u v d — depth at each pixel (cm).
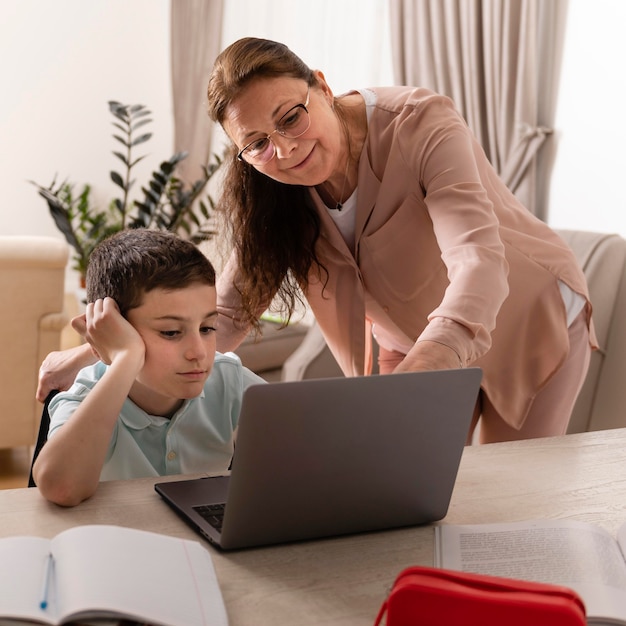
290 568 101
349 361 187
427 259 167
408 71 362
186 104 520
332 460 103
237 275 177
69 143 570
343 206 168
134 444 138
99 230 505
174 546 97
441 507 114
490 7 324
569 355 183
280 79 140
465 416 109
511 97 322
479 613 81
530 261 178
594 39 296
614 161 289
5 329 289
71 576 86
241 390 150
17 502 114
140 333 128
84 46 562
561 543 106
